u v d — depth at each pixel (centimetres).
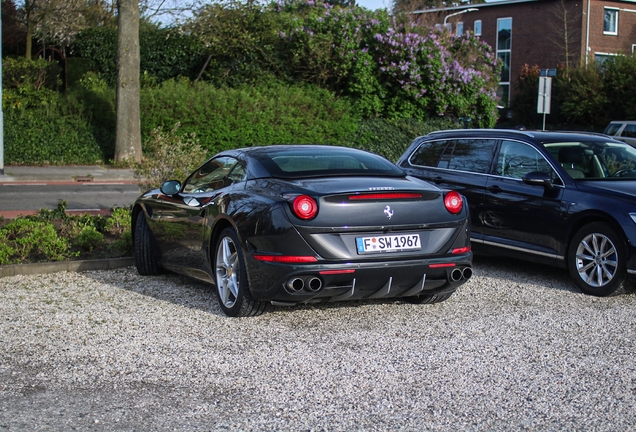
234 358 505
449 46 2892
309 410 414
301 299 568
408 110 2758
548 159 780
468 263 604
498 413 410
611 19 4794
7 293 695
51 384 455
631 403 425
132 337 553
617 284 688
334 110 2595
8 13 3262
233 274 606
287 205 558
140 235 775
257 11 2786
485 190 829
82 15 3197
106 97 2423
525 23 4934
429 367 487
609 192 714
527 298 689
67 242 884
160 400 429
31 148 2247
